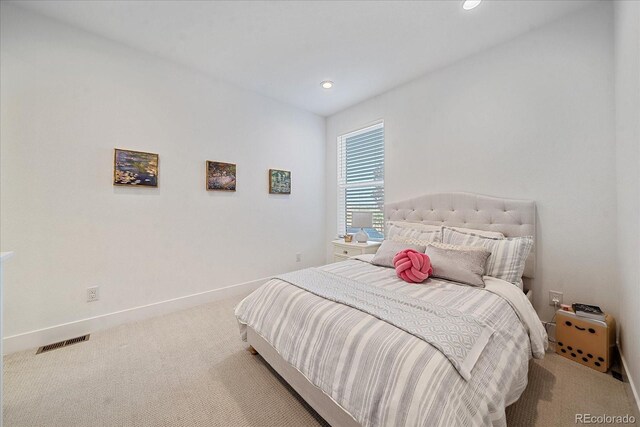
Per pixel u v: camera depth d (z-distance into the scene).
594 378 1.64
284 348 1.49
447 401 0.92
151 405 1.46
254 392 1.56
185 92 2.77
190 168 2.82
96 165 2.26
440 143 2.79
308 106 3.80
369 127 3.61
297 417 1.39
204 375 1.71
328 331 1.31
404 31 2.21
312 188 4.04
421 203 2.86
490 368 1.13
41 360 1.85
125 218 2.42
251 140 3.33
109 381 1.64
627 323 1.55
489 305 1.49
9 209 1.92
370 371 1.08
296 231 3.85
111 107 2.33
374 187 3.62
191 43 2.39
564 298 2.05
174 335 2.22
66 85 2.12
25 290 1.98
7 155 1.91
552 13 2.01
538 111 2.16
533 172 2.19
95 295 2.27
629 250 1.48
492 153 2.42
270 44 2.40
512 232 2.23
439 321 1.24
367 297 1.56
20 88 1.95
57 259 2.10
